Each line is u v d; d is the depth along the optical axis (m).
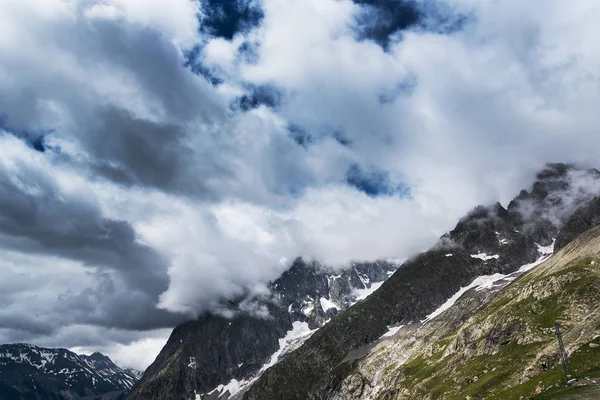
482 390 190.38
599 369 141.12
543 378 152.75
